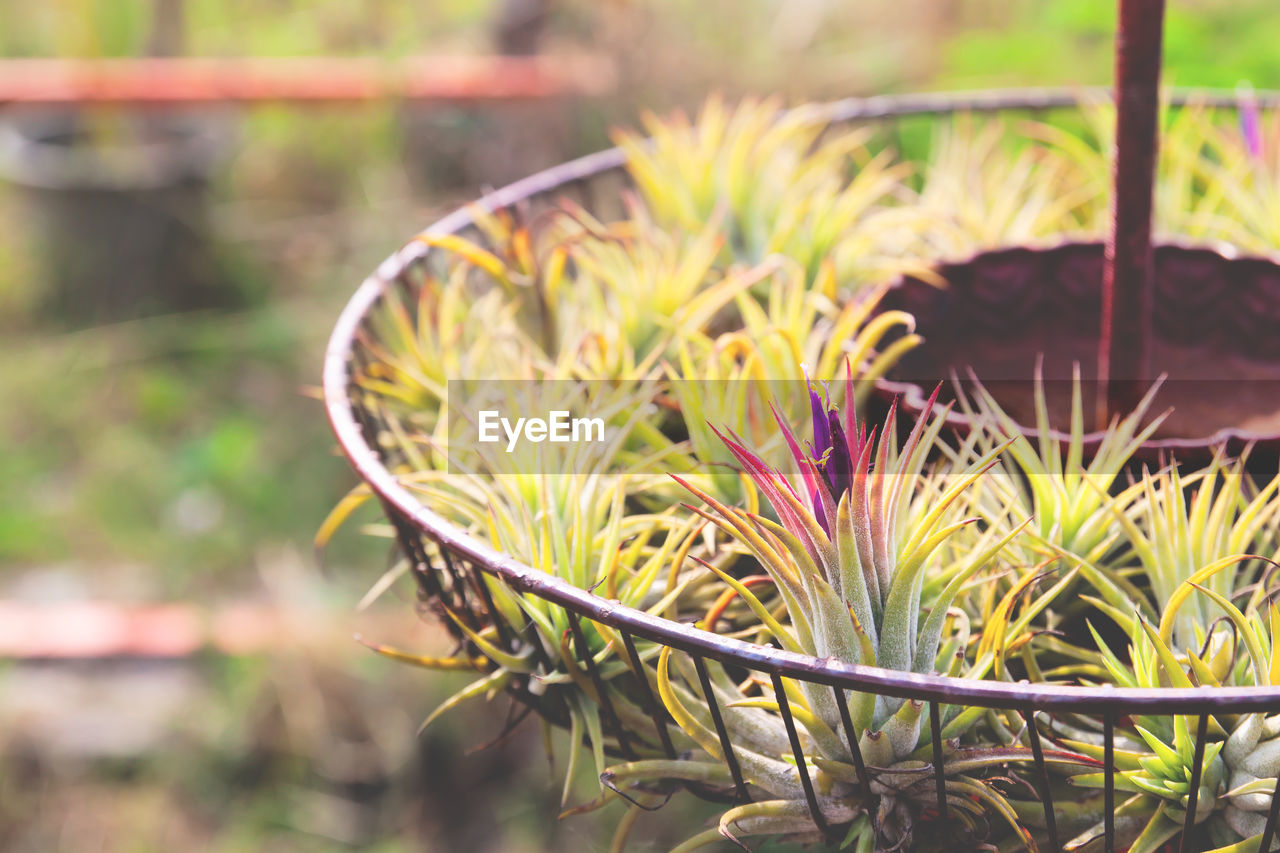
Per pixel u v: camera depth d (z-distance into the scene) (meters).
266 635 1.26
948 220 0.76
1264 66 1.31
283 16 2.09
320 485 1.49
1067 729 0.55
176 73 1.56
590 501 0.60
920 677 0.50
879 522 0.53
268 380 1.65
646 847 0.98
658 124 0.81
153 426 1.60
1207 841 0.54
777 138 0.78
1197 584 0.53
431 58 1.75
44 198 1.68
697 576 0.57
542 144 1.48
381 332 0.72
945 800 0.52
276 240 1.77
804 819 0.53
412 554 0.60
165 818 1.17
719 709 0.55
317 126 1.87
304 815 1.18
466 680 1.20
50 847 1.14
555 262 0.70
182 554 1.41
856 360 0.64
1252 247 0.74
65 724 1.22
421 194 1.69
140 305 1.73
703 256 0.70
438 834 1.17
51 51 1.95
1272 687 0.49
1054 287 0.70
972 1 1.66
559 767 1.10
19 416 1.60
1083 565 0.56
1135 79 0.61
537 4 1.58
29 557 1.43
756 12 1.60
